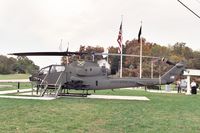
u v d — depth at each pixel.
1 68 93.50
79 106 17.38
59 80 24.80
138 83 25.50
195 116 14.41
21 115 13.05
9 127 10.18
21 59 95.56
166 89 43.34
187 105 19.83
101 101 21.17
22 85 44.28
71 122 11.63
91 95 27.27
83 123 11.52
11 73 94.44
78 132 9.78
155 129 10.62
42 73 25.33
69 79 24.95
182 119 13.26
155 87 46.72
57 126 10.66
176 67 26.52
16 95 24.41
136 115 14.22
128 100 22.81
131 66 87.69
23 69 94.56
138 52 91.06
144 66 79.50
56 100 20.83
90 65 25.23
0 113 13.49
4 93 26.66
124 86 25.36
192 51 112.38
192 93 36.09
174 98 26.52
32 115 13.14
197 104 20.70
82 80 25.12
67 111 14.98
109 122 11.91
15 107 15.78
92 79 25.20
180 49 111.94
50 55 23.91
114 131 10.14
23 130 9.75
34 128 10.16
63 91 28.58
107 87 25.27
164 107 18.19
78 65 25.17
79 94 25.28
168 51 103.69
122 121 12.24
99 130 10.27
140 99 24.08
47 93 25.55
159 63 77.81
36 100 20.23
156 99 24.62
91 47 92.56
